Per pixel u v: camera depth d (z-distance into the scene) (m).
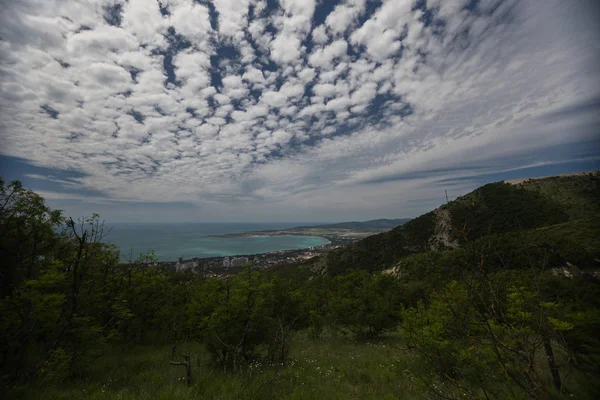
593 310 3.70
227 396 6.21
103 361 11.72
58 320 9.73
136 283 16.05
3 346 8.59
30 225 10.30
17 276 10.04
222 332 9.88
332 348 14.73
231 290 11.22
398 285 18.89
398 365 9.69
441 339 6.98
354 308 19.75
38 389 7.82
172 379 8.01
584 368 3.43
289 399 6.37
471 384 5.04
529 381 3.26
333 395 6.88
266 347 11.79
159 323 16.55
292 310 14.95
